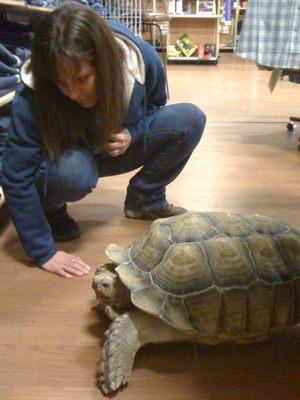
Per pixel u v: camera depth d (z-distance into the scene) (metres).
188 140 1.54
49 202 1.41
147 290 0.94
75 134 1.25
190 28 6.98
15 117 1.18
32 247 1.31
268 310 0.96
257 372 0.98
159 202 1.66
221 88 4.59
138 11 4.06
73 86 1.02
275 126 3.12
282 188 1.97
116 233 1.56
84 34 0.97
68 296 1.22
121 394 0.92
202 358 1.01
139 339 0.96
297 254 1.03
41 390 0.92
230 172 2.18
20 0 1.88
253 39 2.40
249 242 1.00
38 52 1.00
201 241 0.99
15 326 1.11
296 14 2.26
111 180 2.07
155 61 1.38
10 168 1.20
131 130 1.40
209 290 0.94
